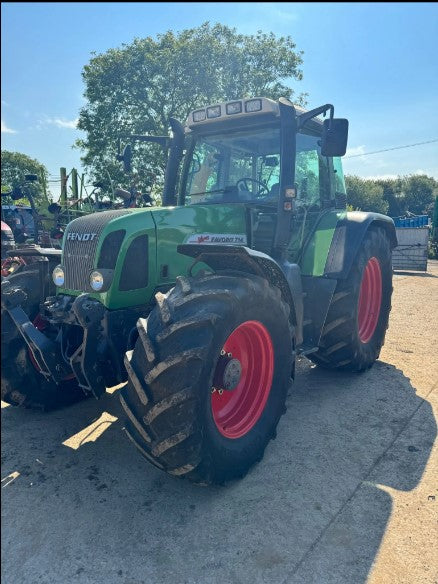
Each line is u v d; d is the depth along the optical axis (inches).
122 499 93.3
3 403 141.5
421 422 125.3
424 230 521.3
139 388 85.4
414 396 143.3
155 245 113.1
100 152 714.2
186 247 101.7
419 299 315.6
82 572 75.0
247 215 132.5
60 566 76.2
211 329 88.0
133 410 87.6
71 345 114.7
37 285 136.0
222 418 103.5
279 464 105.6
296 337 122.7
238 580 73.1
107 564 76.6
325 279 139.7
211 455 89.7
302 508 89.7
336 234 146.8
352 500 92.0
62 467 104.7
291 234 143.5
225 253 97.0
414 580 72.7
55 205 336.5
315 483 97.8
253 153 140.9
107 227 107.0
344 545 80.0
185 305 90.4
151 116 693.3
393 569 74.9
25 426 125.1
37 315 134.0
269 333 106.2
